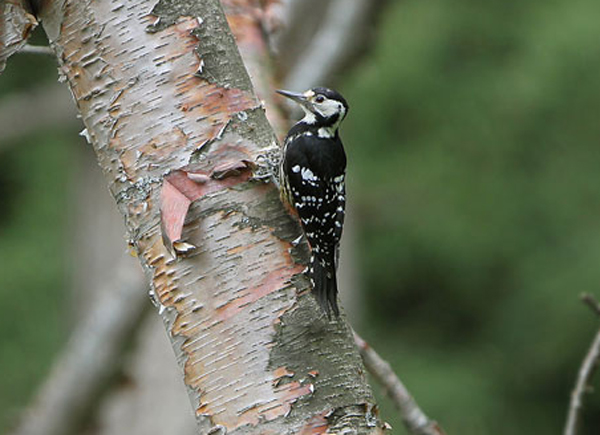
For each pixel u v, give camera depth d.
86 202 16.59
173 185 5.09
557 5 18.30
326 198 6.38
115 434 10.88
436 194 18.36
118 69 5.20
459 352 18.42
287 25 9.88
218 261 5.03
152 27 5.20
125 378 10.98
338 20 9.84
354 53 9.93
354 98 17.67
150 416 10.88
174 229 5.03
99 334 10.53
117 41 5.20
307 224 6.16
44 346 16.91
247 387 4.91
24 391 16.69
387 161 18.00
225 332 4.97
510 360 18.08
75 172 17.14
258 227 5.08
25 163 17.75
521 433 17.64
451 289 18.70
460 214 18.39
